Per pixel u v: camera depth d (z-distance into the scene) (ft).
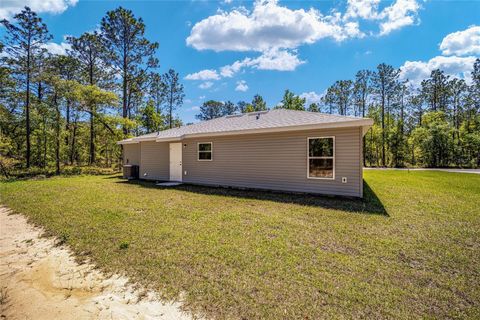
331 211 18.16
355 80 100.53
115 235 13.35
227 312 7.03
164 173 38.75
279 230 13.96
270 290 8.05
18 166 56.18
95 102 58.44
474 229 14.07
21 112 62.03
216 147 32.01
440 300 7.57
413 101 98.58
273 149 27.25
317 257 10.50
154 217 16.74
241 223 15.30
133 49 67.36
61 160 71.36
